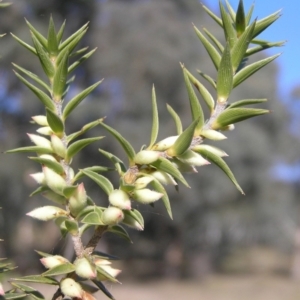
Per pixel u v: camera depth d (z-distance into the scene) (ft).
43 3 45.50
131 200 2.67
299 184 66.49
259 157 54.60
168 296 53.42
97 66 49.06
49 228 56.24
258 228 61.00
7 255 50.98
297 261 67.15
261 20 2.85
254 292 57.47
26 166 48.47
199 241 62.44
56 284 2.57
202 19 52.06
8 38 41.70
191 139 2.57
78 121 46.47
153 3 50.52
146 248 62.75
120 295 51.80
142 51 49.11
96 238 2.63
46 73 2.83
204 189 53.21
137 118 49.75
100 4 50.19
